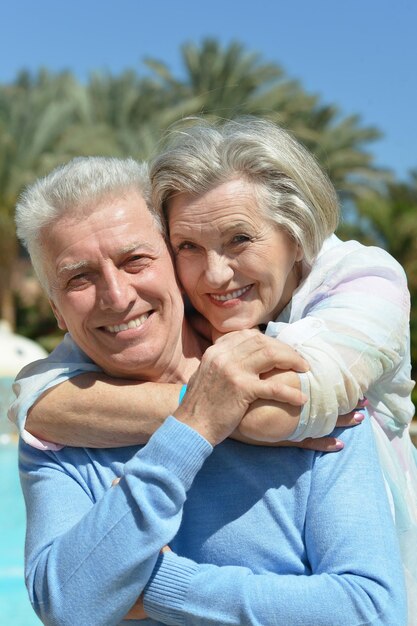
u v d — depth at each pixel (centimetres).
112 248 214
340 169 2786
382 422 239
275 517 206
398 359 218
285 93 2742
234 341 203
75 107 2661
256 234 219
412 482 242
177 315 227
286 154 222
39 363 243
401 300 224
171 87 2936
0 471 965
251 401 199
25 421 225
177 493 194
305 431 201
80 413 219
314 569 201
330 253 234
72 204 216
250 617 189
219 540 207
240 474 211
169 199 224
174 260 229
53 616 193
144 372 227
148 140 2183
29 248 228
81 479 220
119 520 193
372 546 196
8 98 2552
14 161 2338
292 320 232
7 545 636
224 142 219
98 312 217
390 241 2208
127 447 222
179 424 198
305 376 199
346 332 210
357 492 203
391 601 191
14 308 2589
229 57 2814
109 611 192
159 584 197
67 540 198
